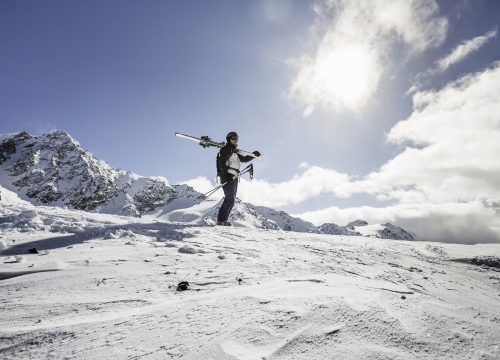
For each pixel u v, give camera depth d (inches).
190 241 255.8
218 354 77.9
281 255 235.3
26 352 82.1
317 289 122.6
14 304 113.5
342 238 403.5
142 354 79.2
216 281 146.4
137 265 166.9
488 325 97.6
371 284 138.6
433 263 320.8
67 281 138.3
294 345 80.8
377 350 78.5
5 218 288.4
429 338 85.2
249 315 96.5
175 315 99.2
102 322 96.3
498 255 352.8
